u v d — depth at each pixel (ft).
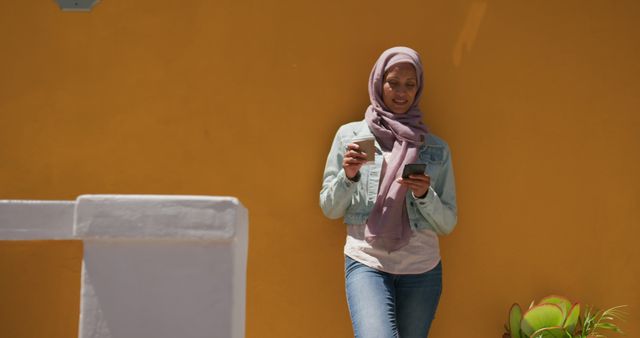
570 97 13.12
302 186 12.79
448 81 13.03
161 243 8.27
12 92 12.79
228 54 12.93
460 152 12.94
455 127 12.98
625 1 13.34
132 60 12.89
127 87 12.85
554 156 13.01
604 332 12.82
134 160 12.75
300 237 12.72
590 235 12.92
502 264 12.80
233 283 8.24
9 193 12.65
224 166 12.78
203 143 12.80
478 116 13.01
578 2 13.28
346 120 12.89
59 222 8.48
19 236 8.45
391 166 11.36
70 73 12.85
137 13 12.96
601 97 13.16
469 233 12.82
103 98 12.83
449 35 13.09
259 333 12.55
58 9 12.93
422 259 11.15
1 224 8.45
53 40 12.87
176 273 8.23
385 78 11.98
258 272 12.63
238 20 12.98
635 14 13.33
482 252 12.80
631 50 13.26
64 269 12.19
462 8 13.14
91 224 8.16
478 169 12.93
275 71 12.94
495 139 12.99
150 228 8.18
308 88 12.93
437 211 11.12
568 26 13.23
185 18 12.96
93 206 8.19
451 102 13.00
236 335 8.54
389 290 10.91
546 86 13.12
